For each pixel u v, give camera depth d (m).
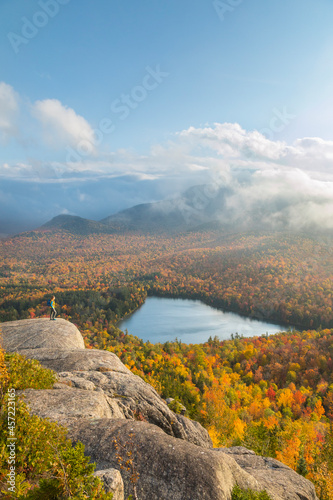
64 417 10.37
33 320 26.58
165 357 113.19
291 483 11.62
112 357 19.64
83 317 188.12
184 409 26.64
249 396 82.62
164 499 7.79
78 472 6.11
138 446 9.16
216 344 144.62
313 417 67.69
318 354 114.69
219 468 9.00
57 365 17.41
